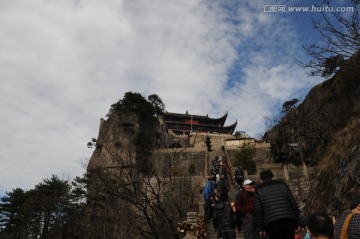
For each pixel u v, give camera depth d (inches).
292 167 1366.9
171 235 687.1
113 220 784.3
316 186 645.3
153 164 1162.6
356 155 505.7
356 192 459.8
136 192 804.0
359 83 1000.2
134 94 2060.8
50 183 1318.9
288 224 185.9
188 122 3447.3
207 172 1521.9
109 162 1576.0
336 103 1146.7
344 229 156.7
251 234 255.6
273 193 195.8
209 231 496.4
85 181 1026.1
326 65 470.0
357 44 430.9
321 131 1237.7
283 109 1904.5
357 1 433.7
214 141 2726.4
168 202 784.9
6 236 1218.6
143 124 1989.4
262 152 1728.6
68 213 1114.1
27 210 1246.3
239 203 267.6
